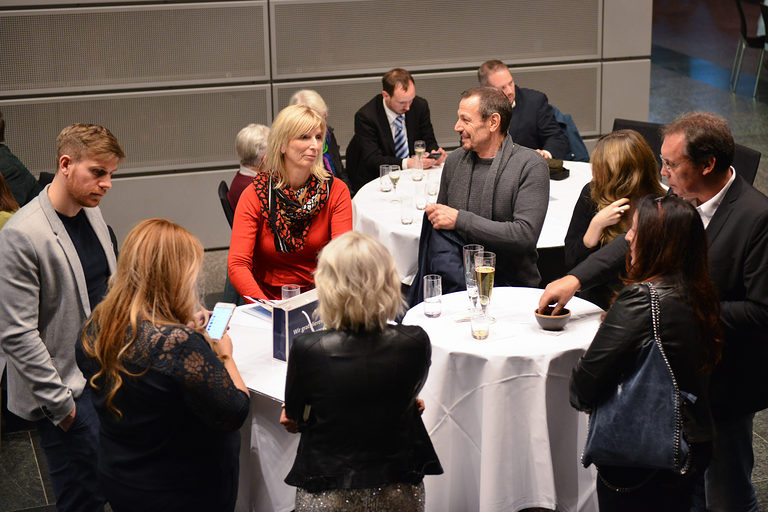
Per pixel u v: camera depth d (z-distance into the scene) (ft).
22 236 7.86
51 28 17.10
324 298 6.53
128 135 18.12
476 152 11.05
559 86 20.10
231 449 7.07
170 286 6.53
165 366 6.35
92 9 17.17
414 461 6.83
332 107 19.08
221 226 19.22
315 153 10.23
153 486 6.63
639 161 9.46
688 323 6.73
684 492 7.13
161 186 18.61
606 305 10.68
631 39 20.07
